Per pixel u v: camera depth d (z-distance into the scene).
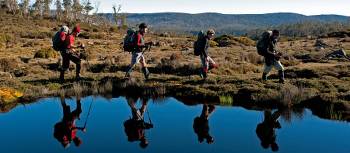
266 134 9.99
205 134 9.97
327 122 11.27
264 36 16.00
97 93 15.91
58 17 188.50
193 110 12.91
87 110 12.92
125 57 33.03
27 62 30.30
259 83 15.97
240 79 17.03
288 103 13.32
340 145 9.02
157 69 21.81
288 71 19.95
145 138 9.62
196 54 17.20
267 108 13.20
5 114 12.38
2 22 141.75
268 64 16.25
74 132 10.21
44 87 16.08
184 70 21.34
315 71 19.27
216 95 14.57
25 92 15.37
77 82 17.16
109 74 19.88
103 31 131.62
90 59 32.06
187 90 15.45
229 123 11.21
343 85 15.52
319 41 60.03
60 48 17.34
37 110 12.95
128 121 11.41
